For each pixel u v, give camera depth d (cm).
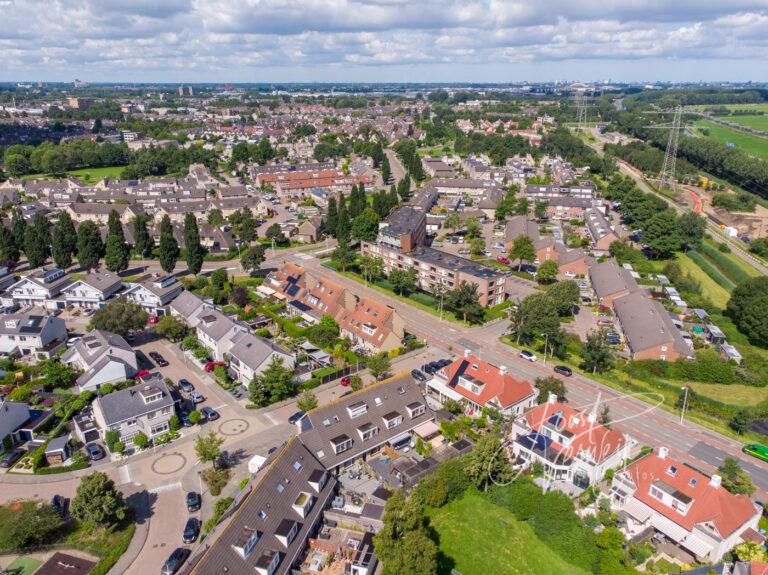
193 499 7750
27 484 8194
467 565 6875
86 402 10112
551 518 7238
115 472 8481
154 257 19012
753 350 13212
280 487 7100
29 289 14612
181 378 11181
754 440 9631
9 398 10094
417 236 18388
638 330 12938
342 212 19738
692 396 10712
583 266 17338
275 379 10200
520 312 12700
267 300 15138
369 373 11550
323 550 6962
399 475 8306
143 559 6881
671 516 7288
